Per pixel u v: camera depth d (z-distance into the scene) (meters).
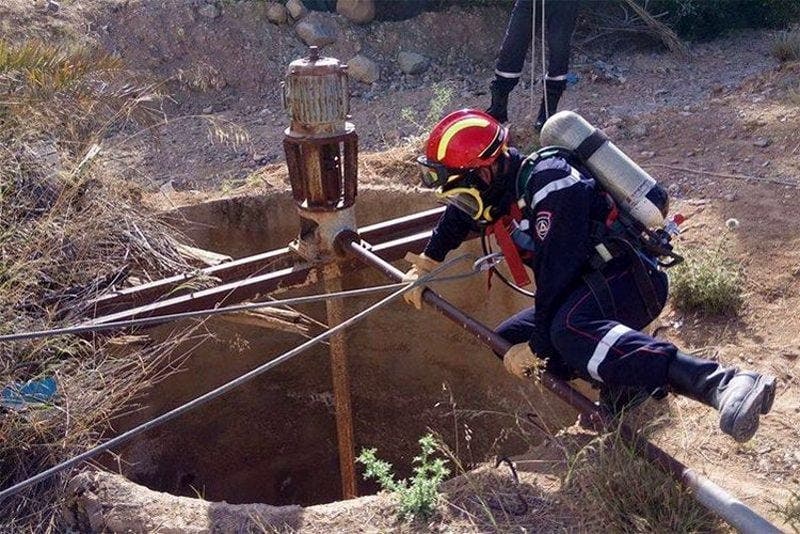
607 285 3.16
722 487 3.34
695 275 4.53
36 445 3.60
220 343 6.21
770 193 5.47
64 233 4.35
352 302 6.32
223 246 5.93
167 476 6.08
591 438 3.53
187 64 9.17
